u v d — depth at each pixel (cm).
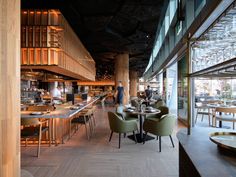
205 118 757
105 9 550
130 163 329
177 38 711
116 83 1164
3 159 129
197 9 505
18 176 149
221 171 116
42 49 453
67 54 541
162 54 1095
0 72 127
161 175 286
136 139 458
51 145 429
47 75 847
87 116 530
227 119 495
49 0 515
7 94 134
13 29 143
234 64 139
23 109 464
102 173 292
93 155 367
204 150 154
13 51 143
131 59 1441
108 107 1248
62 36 486
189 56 219
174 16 673
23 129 393
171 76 1157
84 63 870
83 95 796
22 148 409
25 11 450
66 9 543
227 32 185
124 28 736
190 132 211
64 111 436
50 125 435
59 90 1172
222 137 175
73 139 479
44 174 289
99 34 759
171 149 400
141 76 3152
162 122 389
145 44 927
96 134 528
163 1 500
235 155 142
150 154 372
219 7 198
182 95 693
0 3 128
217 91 656
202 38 204
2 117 129
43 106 457
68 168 310
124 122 414
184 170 174
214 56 206
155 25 680
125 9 546
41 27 449
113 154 372
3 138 129
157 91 1728
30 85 1162
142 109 512
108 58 1349
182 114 694
